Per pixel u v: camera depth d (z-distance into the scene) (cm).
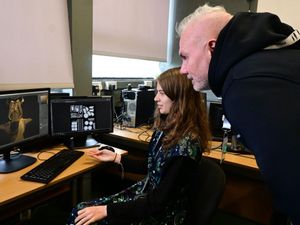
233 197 245
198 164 127
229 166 202
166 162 124
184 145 123
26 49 197
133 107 264
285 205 53
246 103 57
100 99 201
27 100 164
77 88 232
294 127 52
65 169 154
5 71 186
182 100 128
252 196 236
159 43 344
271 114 54
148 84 332
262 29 63
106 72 309
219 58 66
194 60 76
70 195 229
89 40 236
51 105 184
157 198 120
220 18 72
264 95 55
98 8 260
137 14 305
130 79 333
